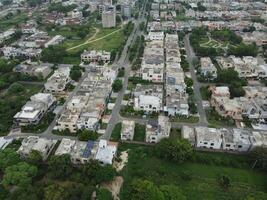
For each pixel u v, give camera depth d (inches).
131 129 7736.2
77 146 7037.4
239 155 7229.3
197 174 6579.7
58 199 5575.8
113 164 6845.5
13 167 6274.6
